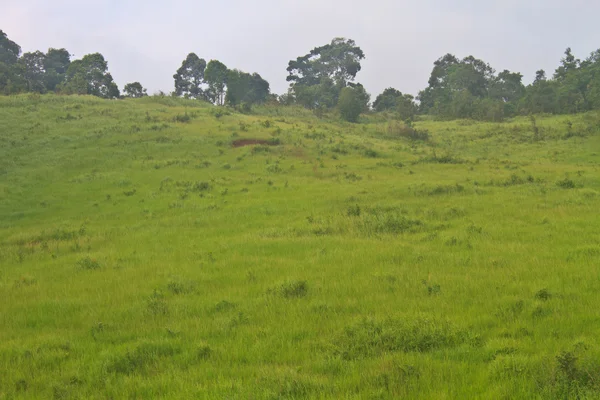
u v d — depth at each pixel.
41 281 12.57
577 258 11.24
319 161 33.16
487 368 6.16
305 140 39.84
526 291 9.21
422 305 8.78
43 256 15.82
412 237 14.81
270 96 87.31
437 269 11.16
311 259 12.72
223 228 18.11
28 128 40.41
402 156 35.94
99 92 81.62
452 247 13.20
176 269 12.66
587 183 22.84
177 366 6.98
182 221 19.77
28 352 7.70
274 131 41.75
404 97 88.56
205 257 13.90
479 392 5.61
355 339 7.29
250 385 6.09
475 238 14.00
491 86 95.69
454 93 92.25
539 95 77.88
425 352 6.90
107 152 34.59
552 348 6.56
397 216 16.77
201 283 11.36
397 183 25.16
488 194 21.25
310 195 22.97
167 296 10.46
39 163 32.31
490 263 11.36
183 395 6.00
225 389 6.03
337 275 11.19
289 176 28.77
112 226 20.03
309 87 99.69
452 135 55.66
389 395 5.65
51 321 9.44
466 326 7.59
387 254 12.66
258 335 7.91
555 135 48.72
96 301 10.42
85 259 13.87
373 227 16.11
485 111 75.38
